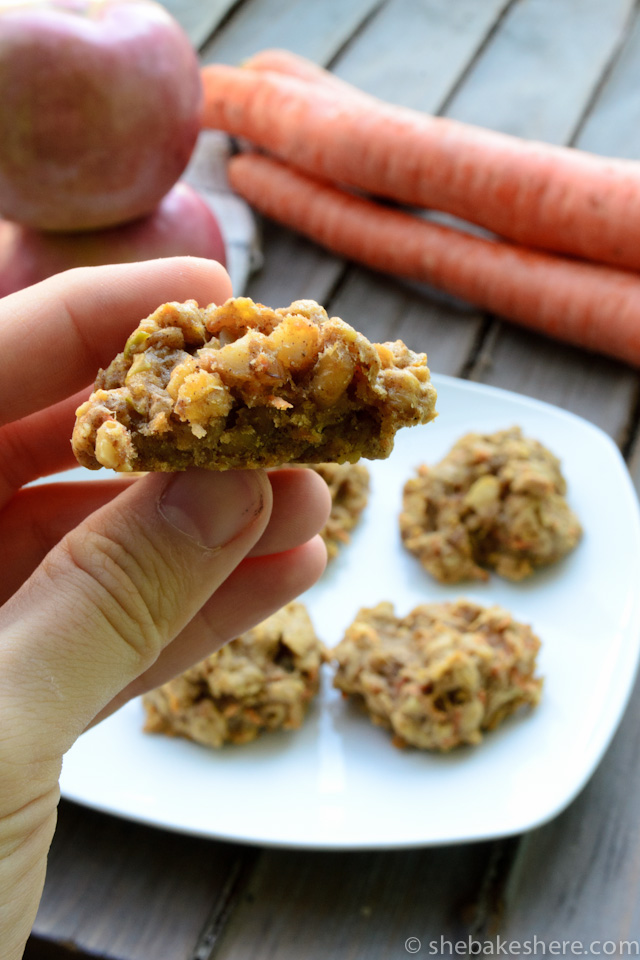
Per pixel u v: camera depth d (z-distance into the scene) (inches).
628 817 14.6
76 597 10.9
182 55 16.5
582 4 24.1
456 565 16.1
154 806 14.0
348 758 14.5
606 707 14.6
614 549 16.0
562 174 18.6
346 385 10.7
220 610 13.9
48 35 15.2
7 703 10.6
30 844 11.4
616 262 18.7
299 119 20.1
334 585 16.2
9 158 15.7
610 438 18.2
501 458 16.4
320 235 20.5
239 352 10.7
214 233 18.2
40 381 12.9
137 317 12.8
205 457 10.9
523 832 13.7
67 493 14.2
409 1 24.3
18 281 16.9
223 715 14.5
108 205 16.5
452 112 22.1
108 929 13.8
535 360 19.2
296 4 24.3
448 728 14.3
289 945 13.8
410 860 14.3
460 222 20.7
